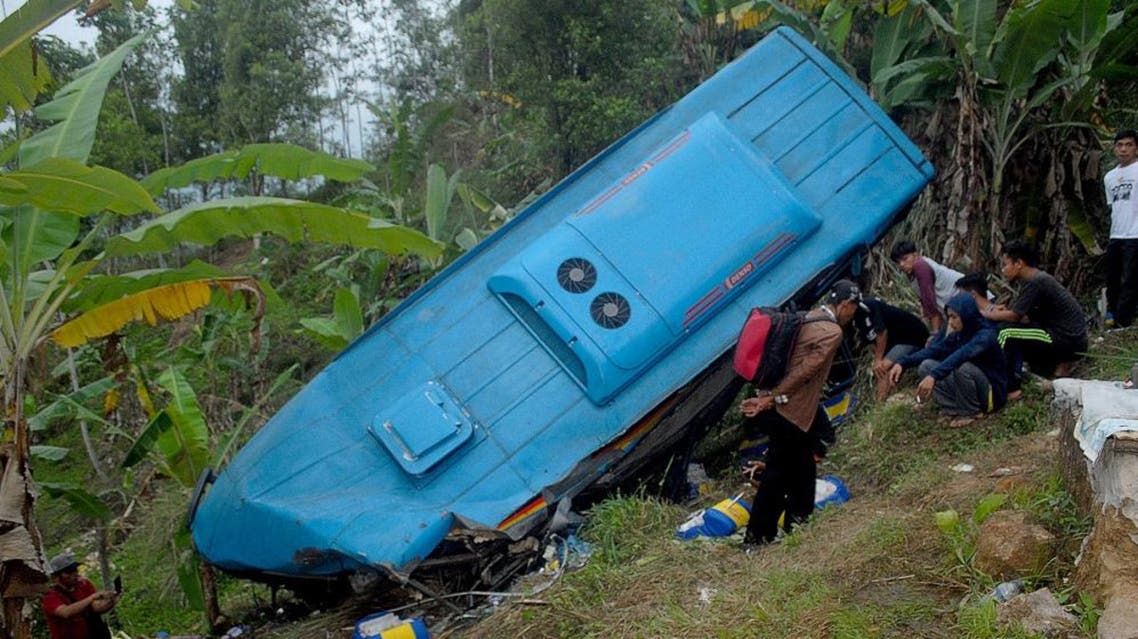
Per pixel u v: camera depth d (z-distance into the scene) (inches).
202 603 317.4
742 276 273.7
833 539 195.3
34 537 216.1
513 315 276.7
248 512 245.0
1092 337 307.4
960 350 253.6
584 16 567.2
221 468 340.2
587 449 251.9
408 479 249.1
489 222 548.4
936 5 376.8
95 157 811.4
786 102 308.8
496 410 260.5
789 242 278.5
